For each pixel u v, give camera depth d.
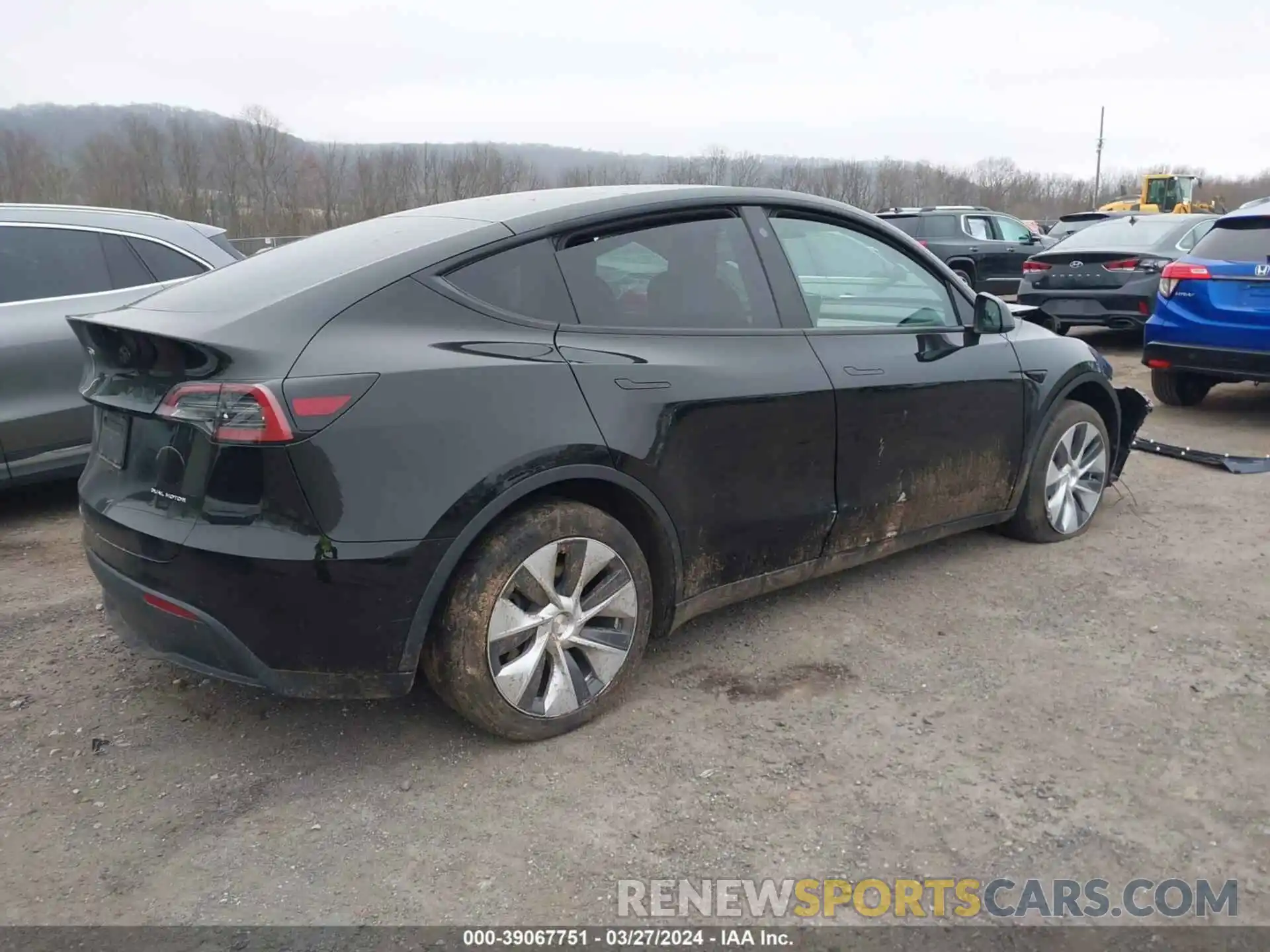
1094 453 4.87
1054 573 4.37
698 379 3.21
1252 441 6.82
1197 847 2.54
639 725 3.13
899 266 4.04
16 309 5.08
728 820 2.66
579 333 3.04
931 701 3.27
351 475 2.57
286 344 2.61
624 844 2.56
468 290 2.90
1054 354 4.57
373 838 2.60
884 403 3.74
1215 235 7.22
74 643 3.76
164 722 3.19
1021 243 15.93
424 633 2.73
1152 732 3.06
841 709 3.22
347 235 3.29
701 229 3.43
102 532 2.89
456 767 2.91
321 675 2.68
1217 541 4.77
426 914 2.32
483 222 3.09
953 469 4.11
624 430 3.01
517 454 2.79
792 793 2.77
